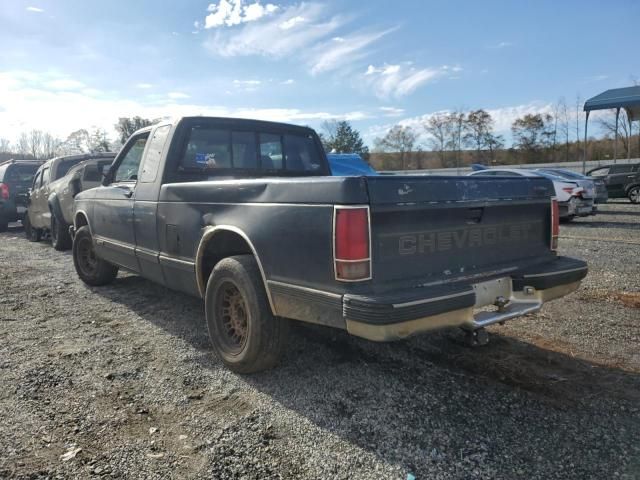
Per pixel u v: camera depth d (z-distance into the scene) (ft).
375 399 10.82
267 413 10.30
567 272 11.98
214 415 10.25
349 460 8.61
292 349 13.79
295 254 10.10
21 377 12.08
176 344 14.44
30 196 38.86
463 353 13.37
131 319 16.97
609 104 63.31
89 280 21.75
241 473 8.29
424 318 9.18
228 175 16.15
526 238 12.23
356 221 8.99
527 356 13.14
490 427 9.63
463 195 10.43
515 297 11.47
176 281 14.61
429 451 8.84
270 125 17.29
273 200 10.68
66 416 10.20
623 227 40.52
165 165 14.92
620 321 15.89
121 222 17.29
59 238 33.17
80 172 30.42
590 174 69.26
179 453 8.89
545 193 12.54
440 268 10.28
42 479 8.11
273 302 10.85
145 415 10.27
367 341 14.34
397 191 9.39
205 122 15.74
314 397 10.96
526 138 164.76
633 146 140.15
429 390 11.23
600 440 9.15
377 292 9.18
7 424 9.86
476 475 8.16
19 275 24.61
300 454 8.82
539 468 8.34
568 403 10.58
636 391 11.09
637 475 8.10
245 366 11.90
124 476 8.21
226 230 12.17
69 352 13.84
